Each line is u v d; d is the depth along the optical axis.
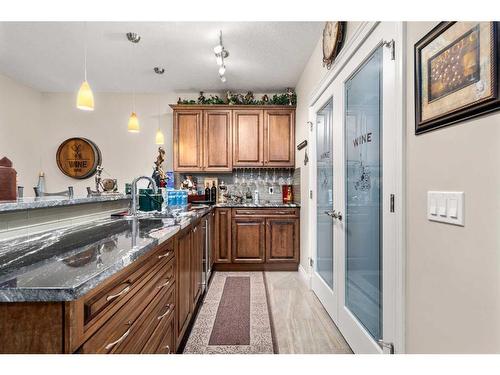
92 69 3.64
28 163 4.27
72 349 0.66
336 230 2.21
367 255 1.72
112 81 4.05
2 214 1.20
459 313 0.95
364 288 1.75
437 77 1.04
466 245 0.91
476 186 0.87
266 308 2.54
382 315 1.50
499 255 0.80
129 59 3.34
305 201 3.38
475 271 0.88
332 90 2.35
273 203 4.12
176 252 1.64
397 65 1.32
